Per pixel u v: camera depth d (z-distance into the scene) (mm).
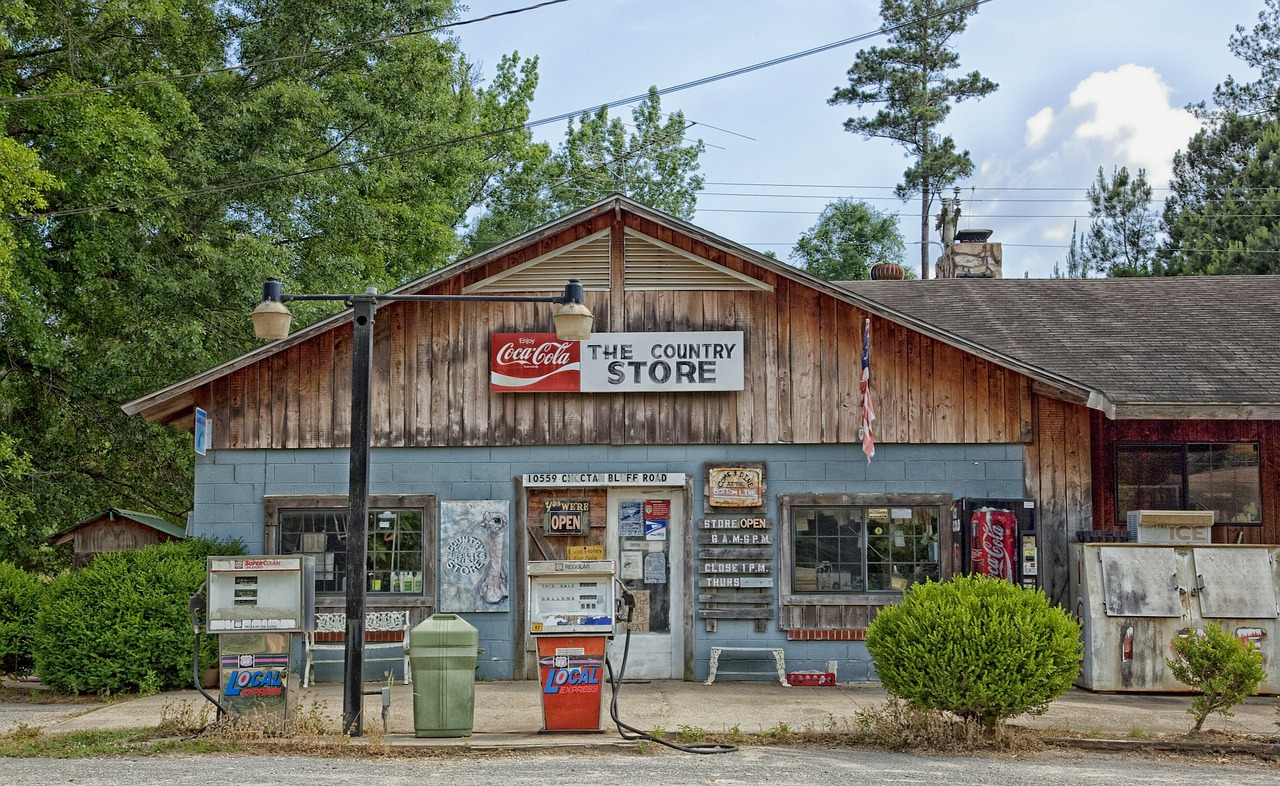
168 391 13219
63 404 20609
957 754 9602
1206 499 14383
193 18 21672
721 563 13523
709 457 13703
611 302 13805
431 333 13812
